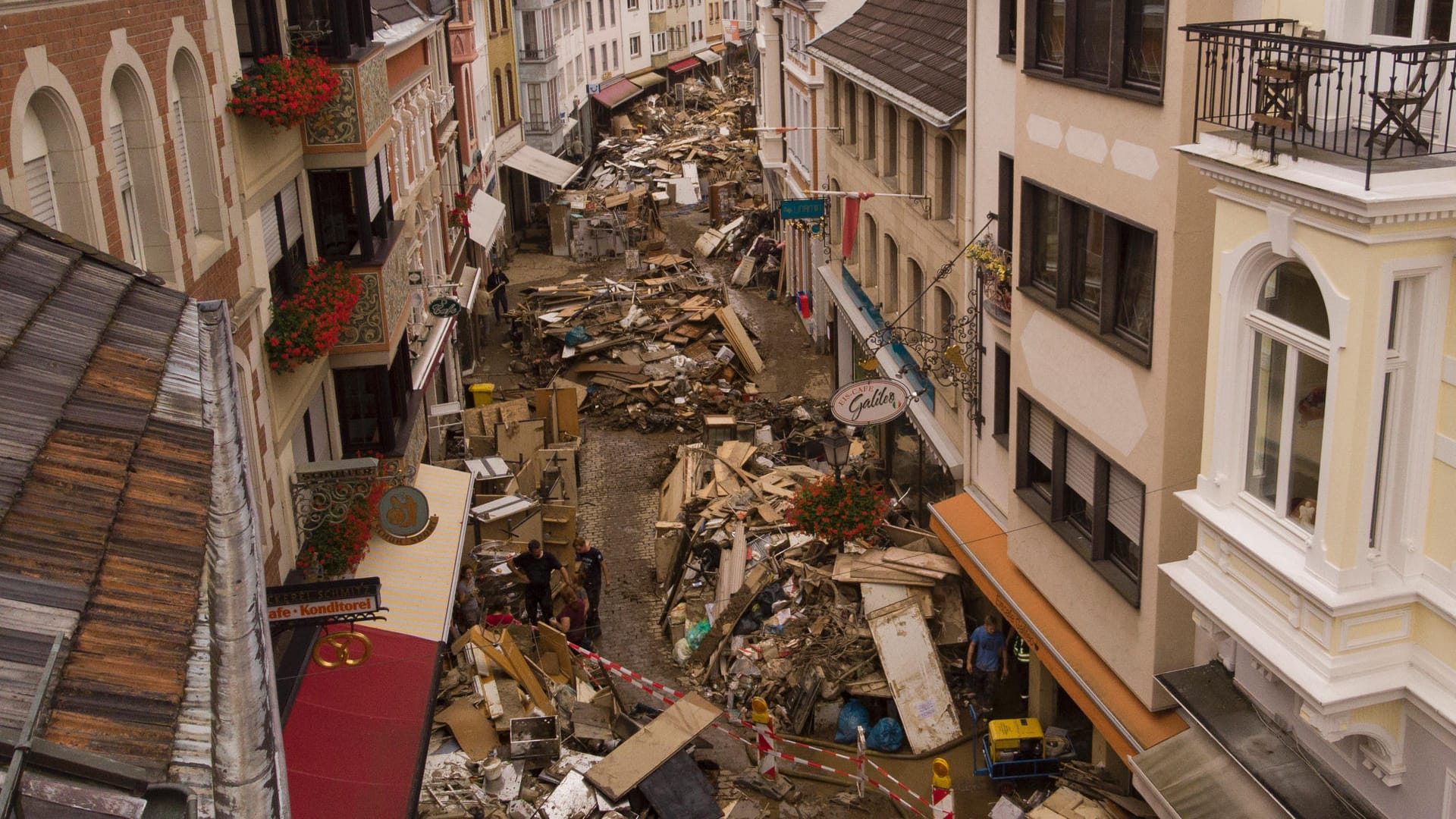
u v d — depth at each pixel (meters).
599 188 54.59
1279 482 8.65
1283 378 8.70
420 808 12.78
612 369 31.17
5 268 6.15
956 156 18.28
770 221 46.28
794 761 15.41
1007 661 16.59
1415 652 8.27
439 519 17.56
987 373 17.30
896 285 23.78
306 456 15.95
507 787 13.41
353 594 11.58
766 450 25.30
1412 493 7.97
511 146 50.09
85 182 9.56
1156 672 12.16
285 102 13.27
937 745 15.68
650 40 83.56
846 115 27.36
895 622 16.77
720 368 31.16
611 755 13.74
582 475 26.45
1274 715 10.21
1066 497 14.24
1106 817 13.11
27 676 3.63
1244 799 10.52
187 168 12.27
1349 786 9.35
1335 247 7.66
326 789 11.43
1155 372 11.58
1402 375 7.79
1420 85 7.50
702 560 20.48
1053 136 13.44
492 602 18.97
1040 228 14.43
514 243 49.59
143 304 6.84
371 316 16.56
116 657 3.93
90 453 5.01
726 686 17.23
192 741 3.73
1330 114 8.91
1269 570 8.68
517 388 31.44
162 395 5.89
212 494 5.28
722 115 77.19
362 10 17.28
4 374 5.23
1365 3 8.59
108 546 4.50
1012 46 15.68
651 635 19.50
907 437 22.36
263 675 4.27
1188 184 10.87
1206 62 10.47
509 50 50.38
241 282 13.36
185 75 12.16
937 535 18.39
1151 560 11.95
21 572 4.10
